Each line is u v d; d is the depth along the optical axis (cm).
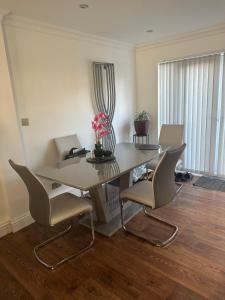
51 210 200
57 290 171
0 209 247
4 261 207
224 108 347
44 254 213
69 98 321
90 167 234
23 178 185
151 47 401
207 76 352
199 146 383
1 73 226
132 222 256
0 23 222
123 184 297
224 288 165
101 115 270
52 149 305
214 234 228
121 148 315
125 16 265
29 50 267
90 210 216
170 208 282
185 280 174
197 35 343
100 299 161
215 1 233
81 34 321
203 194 317
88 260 201
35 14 245
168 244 215
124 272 185
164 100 411
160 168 190
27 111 273
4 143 237
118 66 396
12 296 168
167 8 247
